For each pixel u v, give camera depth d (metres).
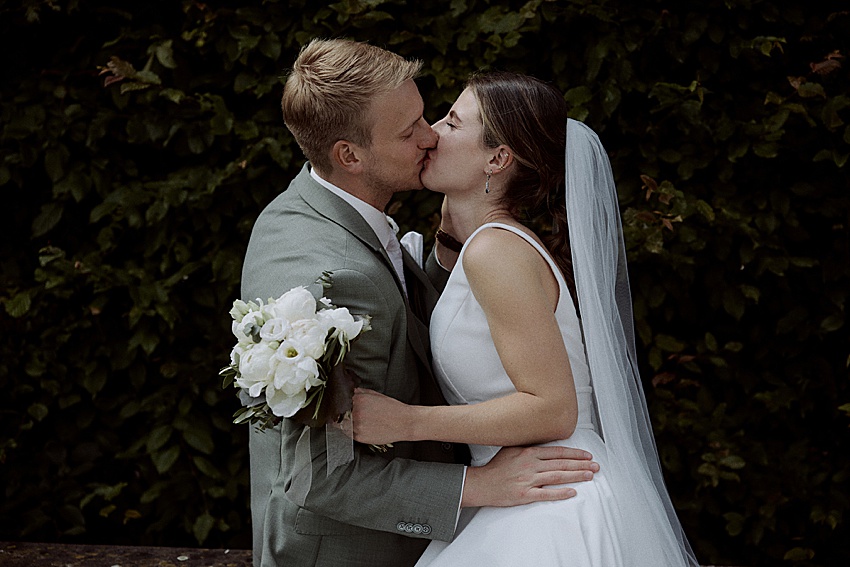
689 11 3.20
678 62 3.24
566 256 2.23
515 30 3.15
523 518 1.96
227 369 1.89
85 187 3.29
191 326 3.33
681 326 3.34
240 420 1.87
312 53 2.13
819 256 3.29
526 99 2.13
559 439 2.03
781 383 3.29
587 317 2.12
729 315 3.34
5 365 3.32
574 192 2.15
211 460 3.38
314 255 2.00
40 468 3.37
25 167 3.35
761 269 3.18
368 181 2.14
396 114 2.08
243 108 3.34
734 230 3.20
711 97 3.24
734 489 3.27
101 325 3.34
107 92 3.35
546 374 1.96
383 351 1.98
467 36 3.17
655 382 3.20
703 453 3.24
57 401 3.38
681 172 3.18
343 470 1.95
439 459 2.18
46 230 3.30
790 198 3.25
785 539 3.33
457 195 2.21
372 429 1.91
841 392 3.32
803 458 3.28
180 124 3.25
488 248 2.02
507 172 2.16
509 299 1.97
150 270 3.33
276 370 1.76
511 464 2.00
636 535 2.02
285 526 2.05
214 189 3.21
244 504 3.43
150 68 3.27
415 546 2.14
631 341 2.40
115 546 3.04
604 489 2.02
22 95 3.31
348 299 1.94
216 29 3.24
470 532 2.00
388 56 2.12
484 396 2.10
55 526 3.36
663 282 3.22
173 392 3.31
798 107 3.14
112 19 3.34
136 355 3.33
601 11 3.13
